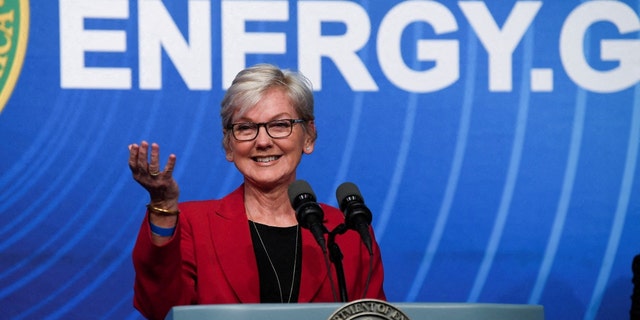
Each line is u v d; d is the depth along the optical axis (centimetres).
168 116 1046
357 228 590
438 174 1075
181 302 636
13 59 1027
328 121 1065
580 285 1077
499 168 1079
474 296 1070
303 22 1060
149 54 1044
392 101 1073
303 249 705
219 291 679
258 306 484
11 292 1018
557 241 1077
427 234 1071
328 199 1063
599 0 1088
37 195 1027
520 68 1081
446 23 1077
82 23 1036
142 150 575
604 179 1084
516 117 1081
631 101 1088
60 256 1028
